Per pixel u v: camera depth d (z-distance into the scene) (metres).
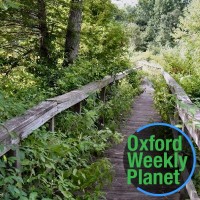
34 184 2.79
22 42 8.28
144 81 15.27
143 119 7.40
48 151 2.88
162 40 45.81
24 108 3.15
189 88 5.86
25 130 2.61
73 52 7.91
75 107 4.61
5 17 7.24
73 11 7.79
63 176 3.07
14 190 2.23
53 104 3.36
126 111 7.74
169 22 48.53
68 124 4.05
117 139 4.68
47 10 7.95
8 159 2.36
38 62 7.23
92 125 4.62
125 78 10.52
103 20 9.09
